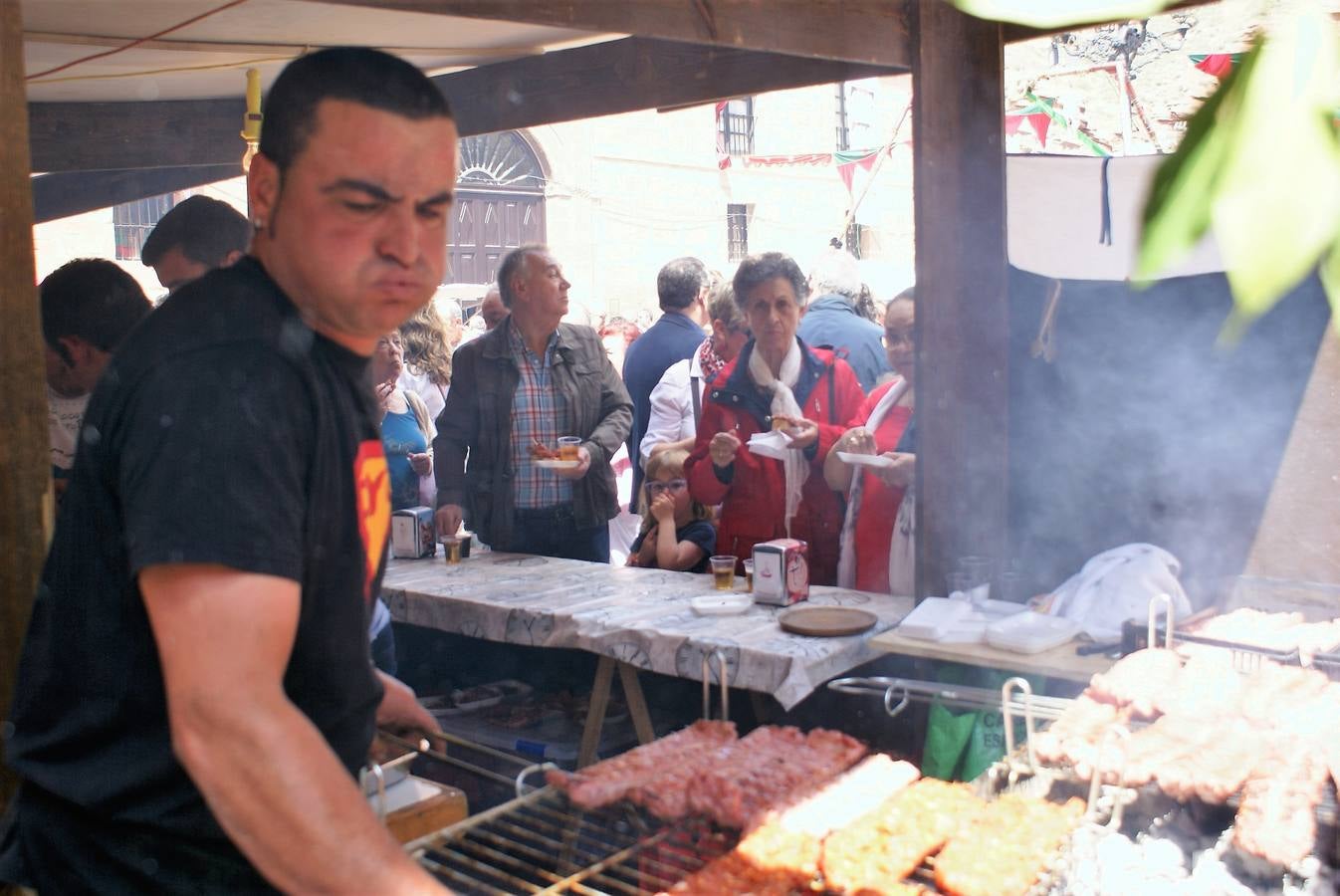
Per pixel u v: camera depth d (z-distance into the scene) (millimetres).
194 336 1246
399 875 1146
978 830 2121
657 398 5273
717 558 3838
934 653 3057
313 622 1354
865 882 1928
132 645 1295
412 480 4836
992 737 3014
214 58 4344
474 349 4617
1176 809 2529
